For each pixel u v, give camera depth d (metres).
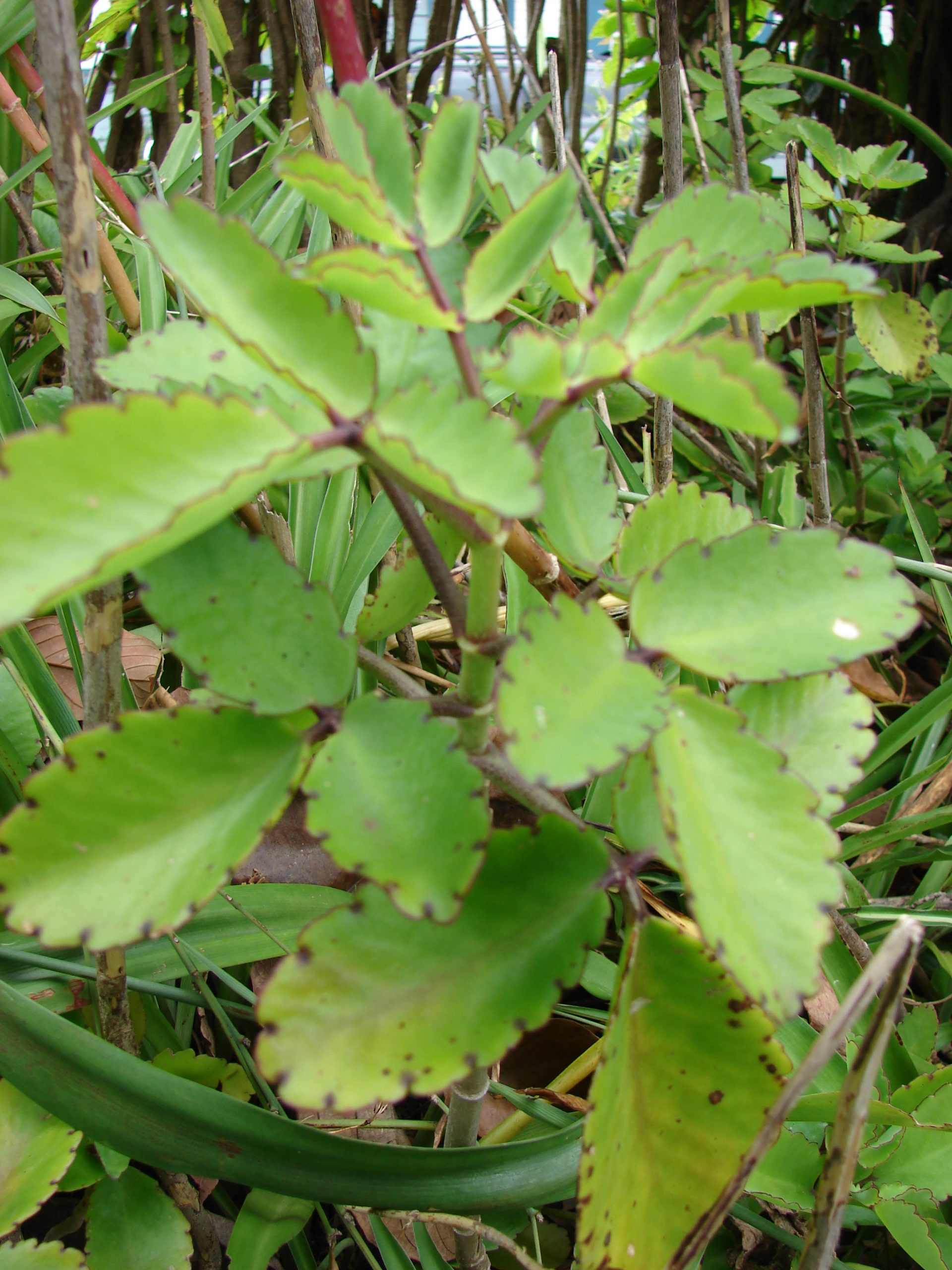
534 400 0.39
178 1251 0.48
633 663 0.31
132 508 0.25
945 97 1.41
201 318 0.67
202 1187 0.54
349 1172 0.44
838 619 0.33
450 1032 0.31
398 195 0.32
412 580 0.39
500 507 0.26
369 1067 0.30
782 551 0.34
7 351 0.95
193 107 1.30
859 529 1.12
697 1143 0.35
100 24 1.08
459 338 0.31
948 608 0.86
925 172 0.83
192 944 0.53
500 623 0.80
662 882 0.66
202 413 0.26
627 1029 0.33
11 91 0.66
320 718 0.32
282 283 0.30
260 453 0.27
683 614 0.33
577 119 1.29
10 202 0.76
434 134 0.32
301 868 0.60
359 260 0.27
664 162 0.62
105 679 0.40
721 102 1.07
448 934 0.32
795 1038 0.57
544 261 0.34
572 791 0.73
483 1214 0.52
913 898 0.73
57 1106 0.44
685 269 0.31
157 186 0.80
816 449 0.83
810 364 0.81
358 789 0.31
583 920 0.33
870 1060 0.35
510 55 1.28
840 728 0.39
